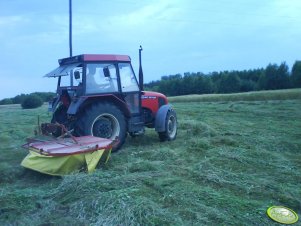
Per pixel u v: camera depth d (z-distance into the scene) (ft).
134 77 22.16
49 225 10.68
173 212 11.19
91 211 11.29
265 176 15.44
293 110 47.32
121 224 10.25
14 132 30.37
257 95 87.56
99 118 19.66
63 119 21.83
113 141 17.24
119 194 12.01
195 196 12.54
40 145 16.61
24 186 14.85
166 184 13.65
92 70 19.83
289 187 14.05
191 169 16.10
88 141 16.98
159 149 20.16
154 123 24.64
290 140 23.22
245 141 22.71
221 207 11.75
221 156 18.75
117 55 21.12
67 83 21.06
